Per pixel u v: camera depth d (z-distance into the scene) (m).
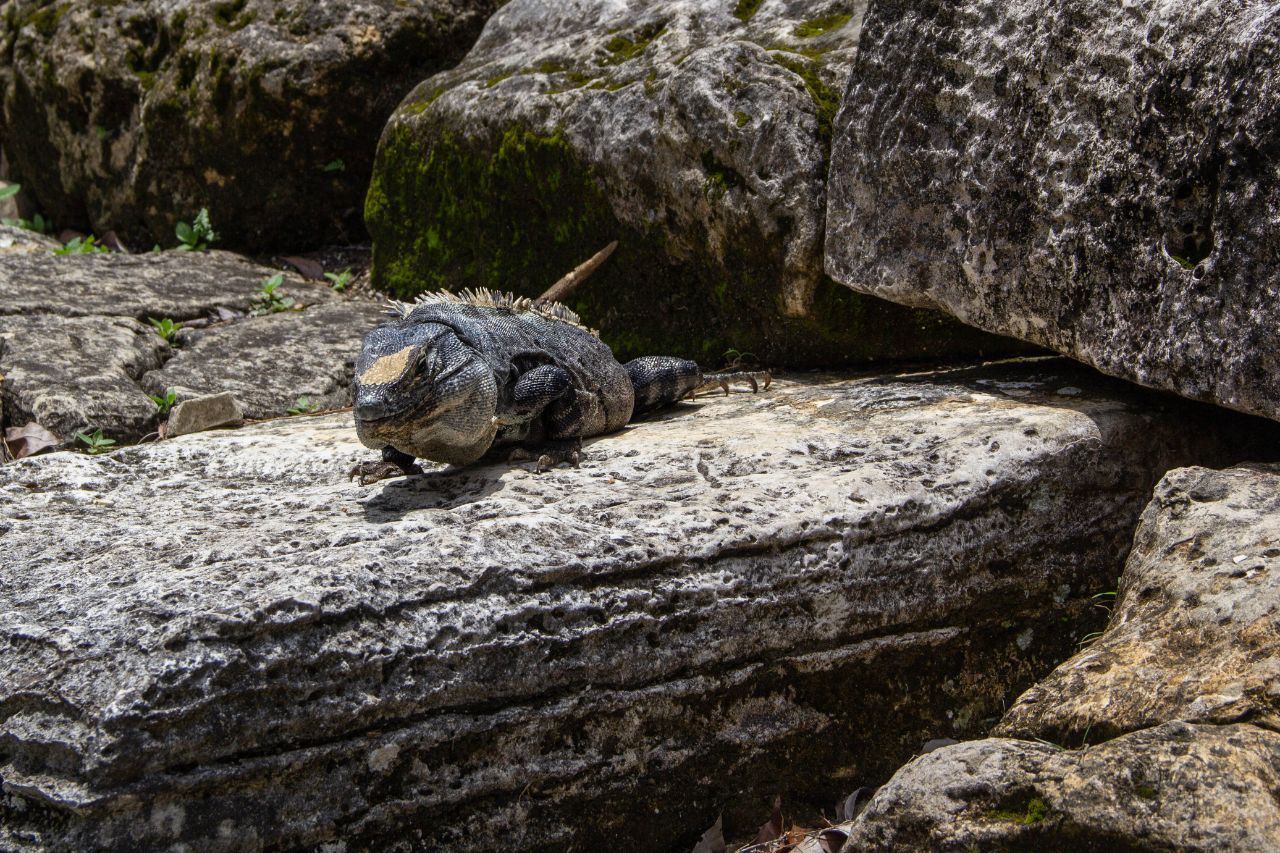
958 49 5.14
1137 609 3.71
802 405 5.38
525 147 7.29
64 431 6.36
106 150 10.60
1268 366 4.08
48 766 3.11
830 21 6.73
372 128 9.71
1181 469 4.14
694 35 7.10
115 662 3.17
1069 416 4.62
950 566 4.21
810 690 4.05
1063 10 4.74
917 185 5.37
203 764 3.14
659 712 3.78
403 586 3.45
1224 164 4.16
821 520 4.01
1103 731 3.25
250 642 3.21
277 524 4.11
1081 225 4.67
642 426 5.37
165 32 10.21
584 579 3.67
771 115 6.07
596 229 7.12
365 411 3.92
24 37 11.06
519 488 4.36
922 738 4.23
